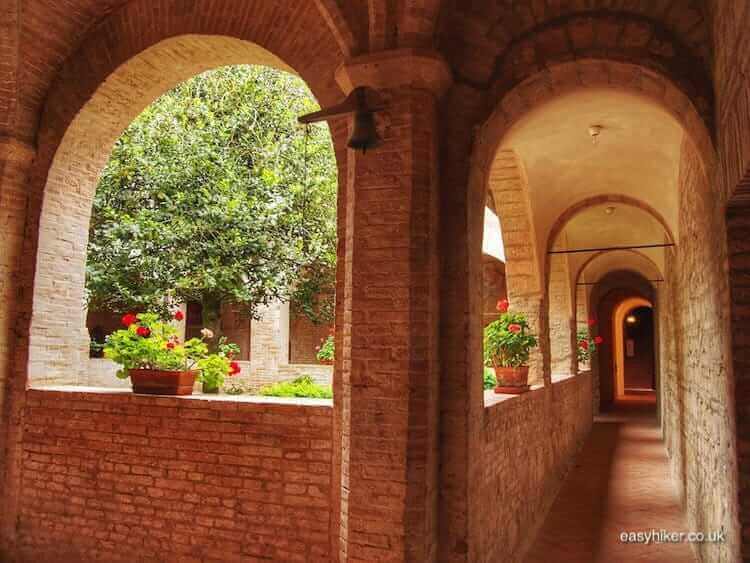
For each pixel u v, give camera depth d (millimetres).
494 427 5906
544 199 9422
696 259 6578
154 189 9312
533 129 7203
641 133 7277
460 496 4914
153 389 6160
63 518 6316
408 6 4871
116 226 9016
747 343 4234
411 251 4809
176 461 5855
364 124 4672
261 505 5488
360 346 4844
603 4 5000
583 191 9703
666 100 5156
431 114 4996
